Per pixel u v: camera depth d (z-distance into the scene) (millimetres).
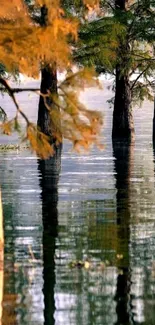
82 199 28922
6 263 19688
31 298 16844
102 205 27609
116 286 17609
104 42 48156
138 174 36062
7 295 17047
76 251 20812
